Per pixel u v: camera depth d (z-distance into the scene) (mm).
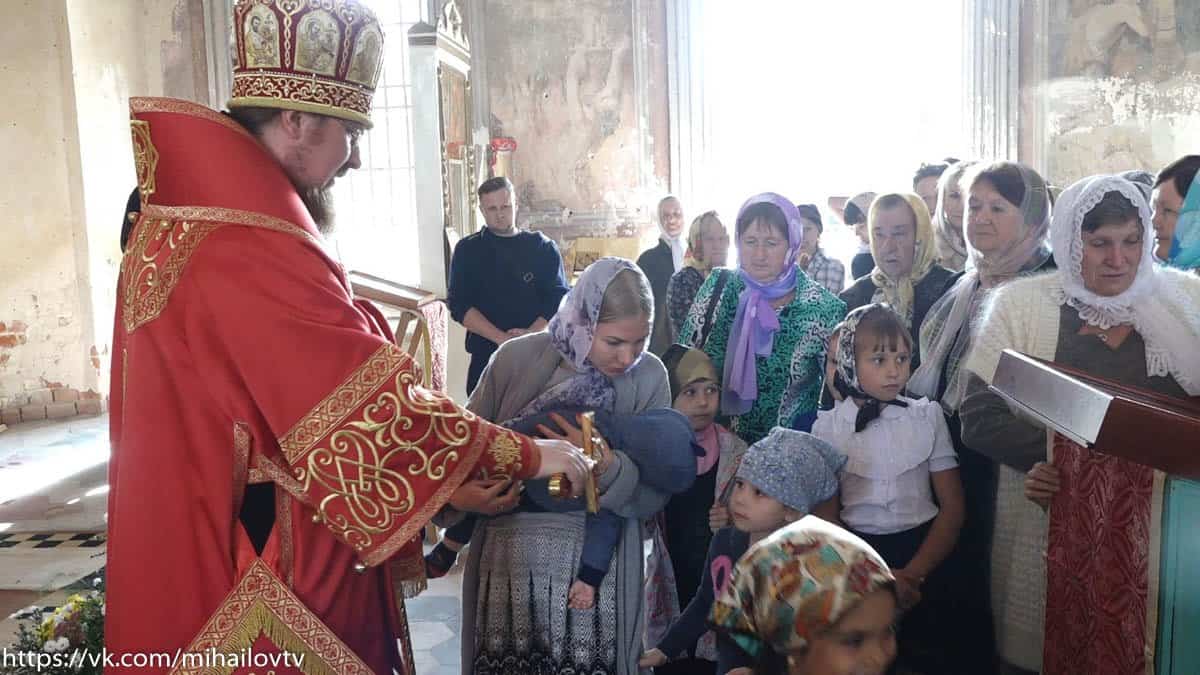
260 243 1518
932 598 2432
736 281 2902
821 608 1377
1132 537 1660
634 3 9984
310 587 1554
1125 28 9383
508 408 2107
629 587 2082
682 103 10031
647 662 2229
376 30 1660
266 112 1603
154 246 1546
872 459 2361
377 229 10359
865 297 3160
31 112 7586
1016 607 2223
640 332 2020
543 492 2029
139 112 1575
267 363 1479
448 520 2025
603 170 10141
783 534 1477
